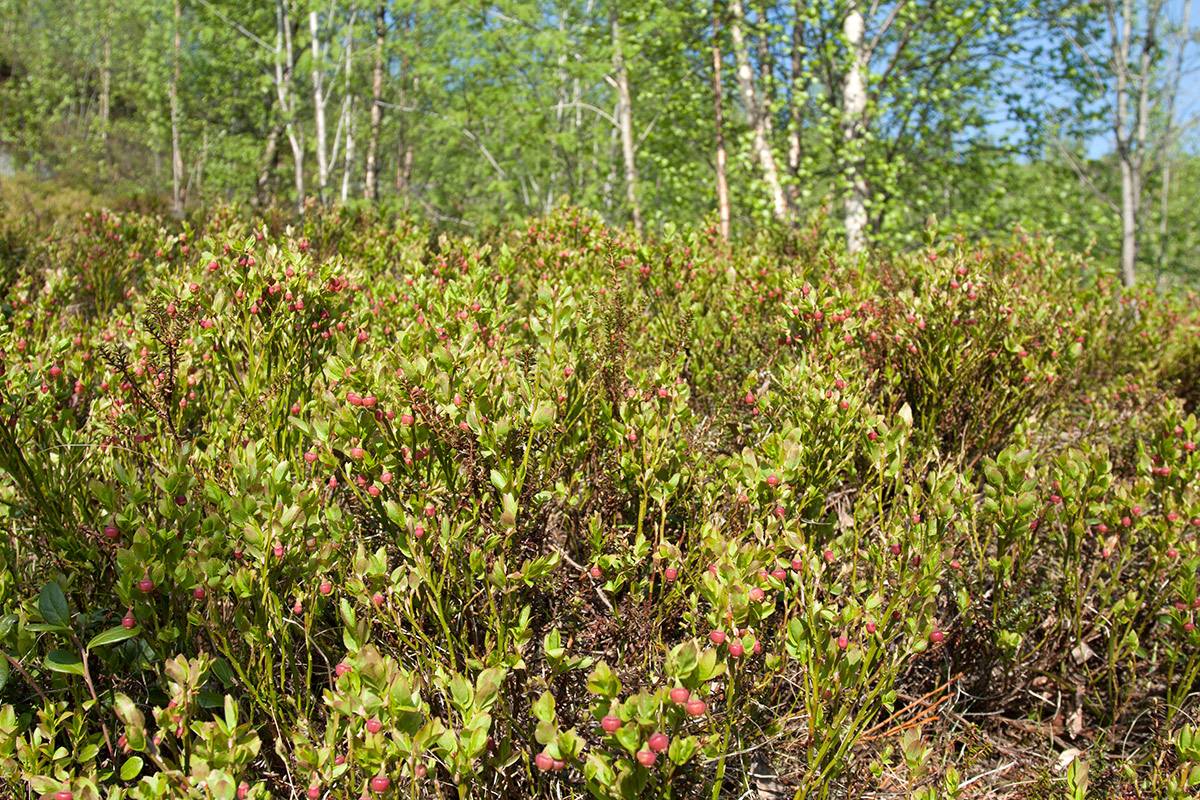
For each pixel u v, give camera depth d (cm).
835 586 196
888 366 306
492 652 178
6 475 231
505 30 1302
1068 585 236
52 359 267
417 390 196
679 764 142
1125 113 1221
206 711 176
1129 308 527
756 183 945
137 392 242
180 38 1825
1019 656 239
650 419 227
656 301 382
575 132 1458
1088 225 1188
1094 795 206
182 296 260
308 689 173
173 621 175
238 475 170
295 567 175
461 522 196
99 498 170
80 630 180
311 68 1356
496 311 301
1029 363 304
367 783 138
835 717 178
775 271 400
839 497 280
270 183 1833
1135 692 241
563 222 499
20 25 2777
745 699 195
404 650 190
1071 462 235
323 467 214
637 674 193
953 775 180
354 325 285
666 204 1312
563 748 136
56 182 2266
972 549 238
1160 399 364
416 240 538
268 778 171
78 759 146
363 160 2009
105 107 2736
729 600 153
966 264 348
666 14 1065
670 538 234
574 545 231
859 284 369
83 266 493
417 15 1496
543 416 201
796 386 244
